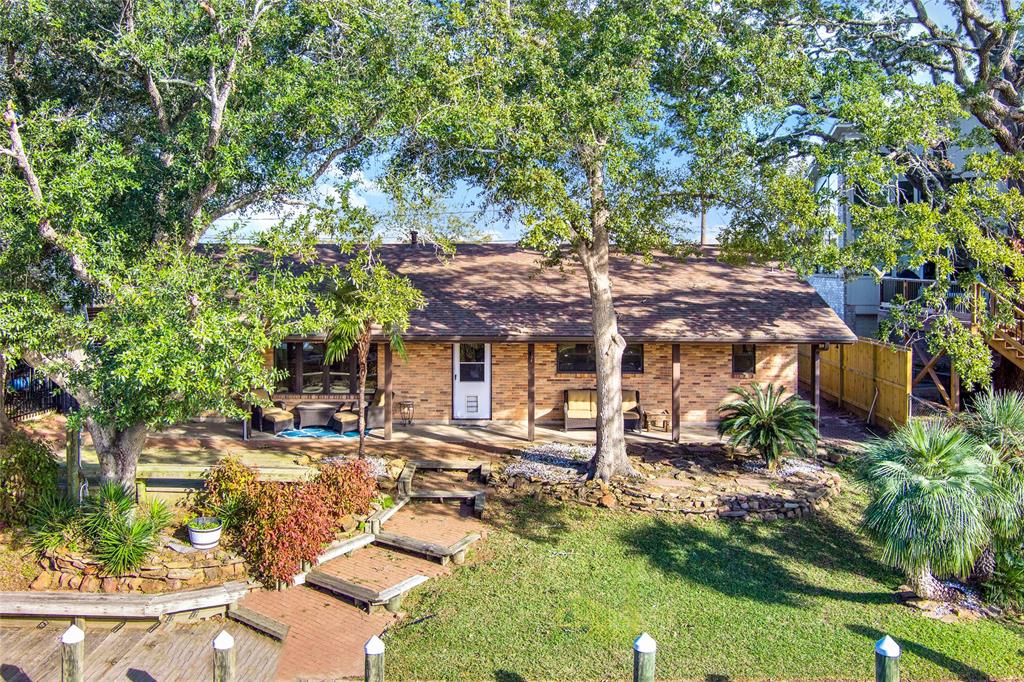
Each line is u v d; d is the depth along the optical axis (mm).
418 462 14930
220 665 6668
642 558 11102
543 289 18766
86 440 16359
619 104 12172
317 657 8453
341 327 12906
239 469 11031
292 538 10086
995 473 9969
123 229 11062
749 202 13062
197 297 9164
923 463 9672
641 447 16328
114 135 14172
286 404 18031
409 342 16875
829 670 8188
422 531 11773
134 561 9602
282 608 9609
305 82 12023
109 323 9180
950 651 8539
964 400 19391
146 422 10125
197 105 13109
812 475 14016
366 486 11930
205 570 9766
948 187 16078
